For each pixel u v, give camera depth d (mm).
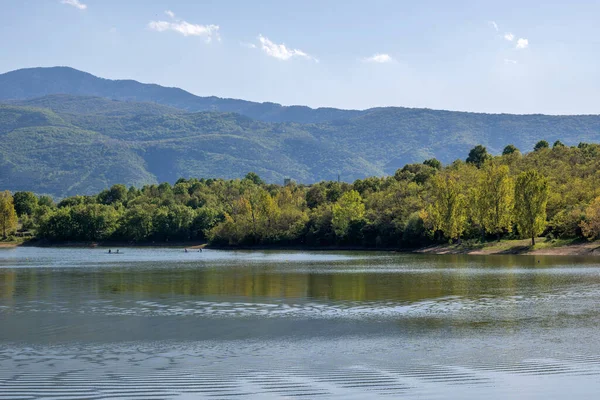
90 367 33500
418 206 173000
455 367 33156
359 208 185500
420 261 119688
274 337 41906
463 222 152250
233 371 32469
